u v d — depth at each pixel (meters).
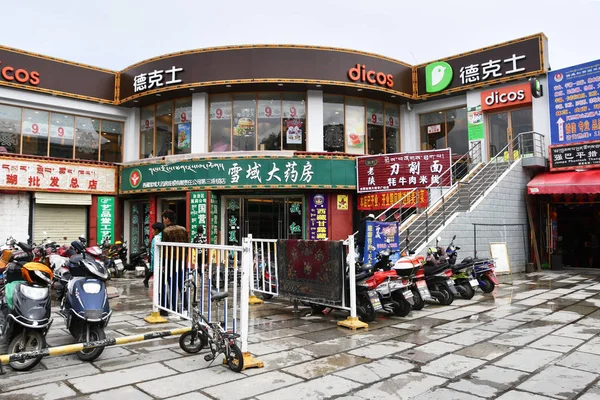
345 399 3.76
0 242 13.13
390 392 3.91
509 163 13.62
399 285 7.05
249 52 13.77
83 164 14.53
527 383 4.09
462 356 4.93
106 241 13.34
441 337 5.79
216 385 4.10
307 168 13.52
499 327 6.29
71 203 14.33
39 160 13.74
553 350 5.11
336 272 6.66
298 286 7.34
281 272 7.71
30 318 4.60
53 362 4.79
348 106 14.99
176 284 6.15
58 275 6.59
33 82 13.84
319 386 4.06
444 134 15.78
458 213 11.18
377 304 6.75
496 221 12.36
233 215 14.19
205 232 13.48
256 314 7.41
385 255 7.25
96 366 4.66
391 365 4.64
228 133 14.45
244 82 13.68
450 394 3.85
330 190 13.92
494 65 14.17
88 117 15.27
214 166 13.54
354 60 14.21
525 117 14.19
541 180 13.20
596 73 12.63
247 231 14.22
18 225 13.52
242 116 14.46
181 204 14.84
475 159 14.68
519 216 13.37
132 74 14.99
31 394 3.89
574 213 16.11
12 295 4.91
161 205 14.98
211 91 14.38
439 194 12.96
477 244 11.52
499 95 14.25
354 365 4.66
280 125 14.44
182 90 14.20
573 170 13.12
